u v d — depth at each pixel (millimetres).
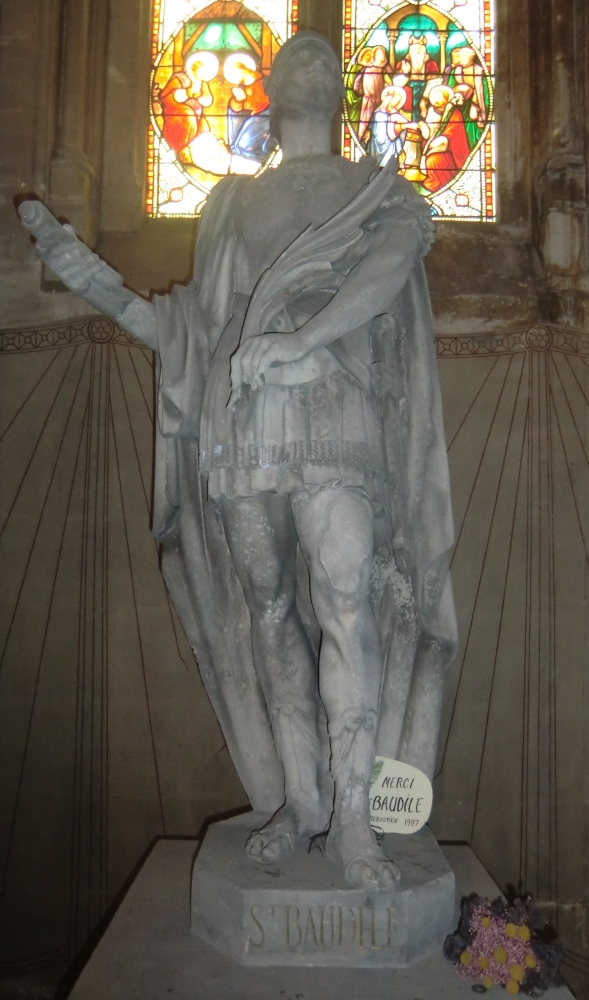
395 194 2455
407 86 5941
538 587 5133
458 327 5391
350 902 2113
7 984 4887
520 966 2049
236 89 5957
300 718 2479
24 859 4961
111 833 4992
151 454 5227
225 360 2395
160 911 2406
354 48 6004
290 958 2105
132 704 5078
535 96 5770
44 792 5004
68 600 5129
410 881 2188
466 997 2012
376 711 2301
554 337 5324
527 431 5250
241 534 2430
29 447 5223
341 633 2264
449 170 5812
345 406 2303
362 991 2008
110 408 5266
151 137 5863
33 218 2307
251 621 2566
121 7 5922
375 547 2574
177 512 2686
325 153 2695
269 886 2135
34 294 5340
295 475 2268
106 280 2422
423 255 2531
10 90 5512
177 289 2580
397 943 2111
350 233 2395
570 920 4891
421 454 2490
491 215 5730
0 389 5258
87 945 4898
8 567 5125
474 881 2648
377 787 2539
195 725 5070
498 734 5039
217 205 2670
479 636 5109
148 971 2074
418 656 2596
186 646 5125
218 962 2119
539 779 5000
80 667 5086
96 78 5754
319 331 2232
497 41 5961
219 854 2336
